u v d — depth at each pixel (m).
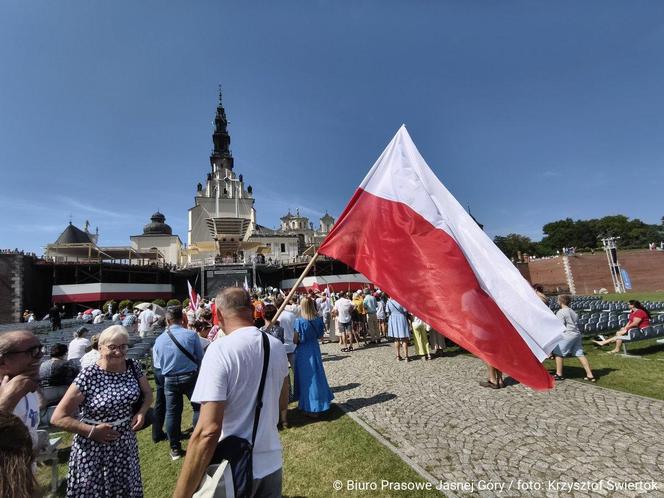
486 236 3.76
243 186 64.56
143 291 39.31
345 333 11.67
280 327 6.39
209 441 1.64
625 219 86.62
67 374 5.33
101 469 2.72
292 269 47.38
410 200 3.80
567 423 4.73
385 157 4.14
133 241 56.84
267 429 1.91
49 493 3.98
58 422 2.62
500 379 6.43
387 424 5.11
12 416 1.64
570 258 49.16
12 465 1.53
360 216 3.98
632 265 50.03
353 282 45.12
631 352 9.34
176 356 4.78
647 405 5.20
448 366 8.29
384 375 7.86
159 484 4.03
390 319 9.50
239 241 48.16
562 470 3.64
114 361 2.92
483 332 3.12
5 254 33.00
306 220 79.50
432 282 3.43
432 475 3.71
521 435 4.47
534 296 3.57
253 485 1.76
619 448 3.99
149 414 5.41
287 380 2.45
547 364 8.27
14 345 2.31
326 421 5.38
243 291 2.21
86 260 37.94
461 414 5.29
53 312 21.67
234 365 1.83
